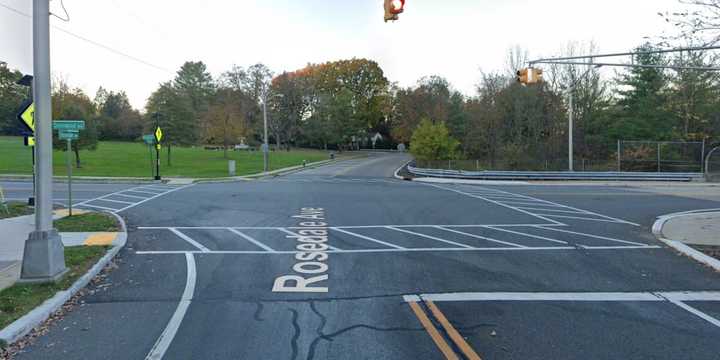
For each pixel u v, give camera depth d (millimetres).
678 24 11211
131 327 5953
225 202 18672
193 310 6598
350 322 6148
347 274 8516
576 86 44906
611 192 25188
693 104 39750
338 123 81125
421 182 33188
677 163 35562
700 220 14805
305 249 10547
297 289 7598
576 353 5207
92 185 26125
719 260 9484
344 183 29891
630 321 6250
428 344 5445
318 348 5328
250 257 9781
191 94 85188
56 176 30078
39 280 7320
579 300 7129
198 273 8547
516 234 12570
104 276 8305
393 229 13172
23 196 20000
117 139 87188
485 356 5117
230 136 52531
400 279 8211
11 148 49312
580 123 44156
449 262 9461
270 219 14672
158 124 37906
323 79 93250
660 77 42281
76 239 10992
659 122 41438
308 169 46781
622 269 9031
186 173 35031
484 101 48750
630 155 36281
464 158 47250
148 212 15875
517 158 39688
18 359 5035
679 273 8766
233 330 5863
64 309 6602
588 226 13961
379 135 100625
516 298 7188
